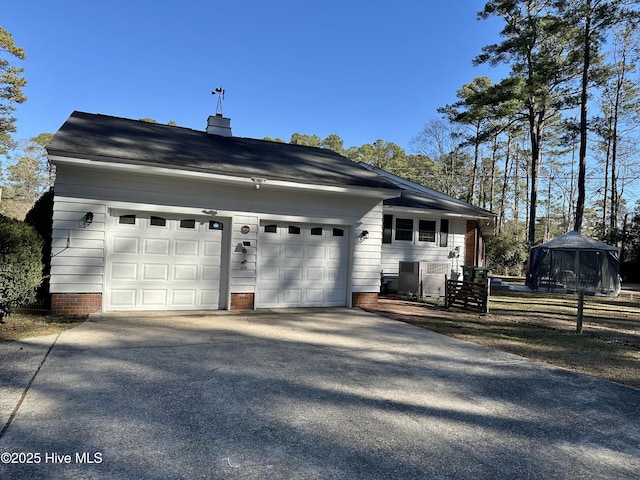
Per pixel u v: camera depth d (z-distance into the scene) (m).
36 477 2.52
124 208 8.05
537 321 9.66
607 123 24.97
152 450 2.92
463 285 10.72
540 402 4.32
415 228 15.54
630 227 28.52
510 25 25.78
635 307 13.74
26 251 6.69
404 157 52.56
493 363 5.76
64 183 7.61
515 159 42.69
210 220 8.96
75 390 4.00
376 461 2.92
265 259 9.41
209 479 2.58
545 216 49.88
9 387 3.98
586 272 18.66
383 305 10.93
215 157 9.19
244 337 6.66
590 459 3.12
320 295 10.02
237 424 3.42
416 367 5.40
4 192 37.41
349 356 5.79
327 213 9.88
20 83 30.95
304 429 3.39
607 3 21.19
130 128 10.37
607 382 5.09
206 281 8.94
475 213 15.97
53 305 7.55
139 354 5.39
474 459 3.02
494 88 24.92
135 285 8.31
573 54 23.78
